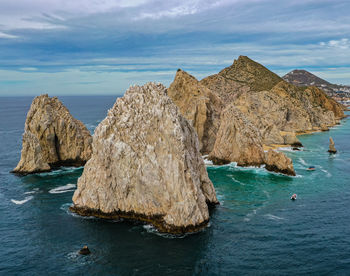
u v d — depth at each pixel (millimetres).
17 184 80625
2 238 51531
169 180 54469
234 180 85812
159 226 53906
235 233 52531
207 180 65750
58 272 41938
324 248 47844
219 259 44562
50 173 90938
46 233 53094
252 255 45750
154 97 61469
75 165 98875
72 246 48594
